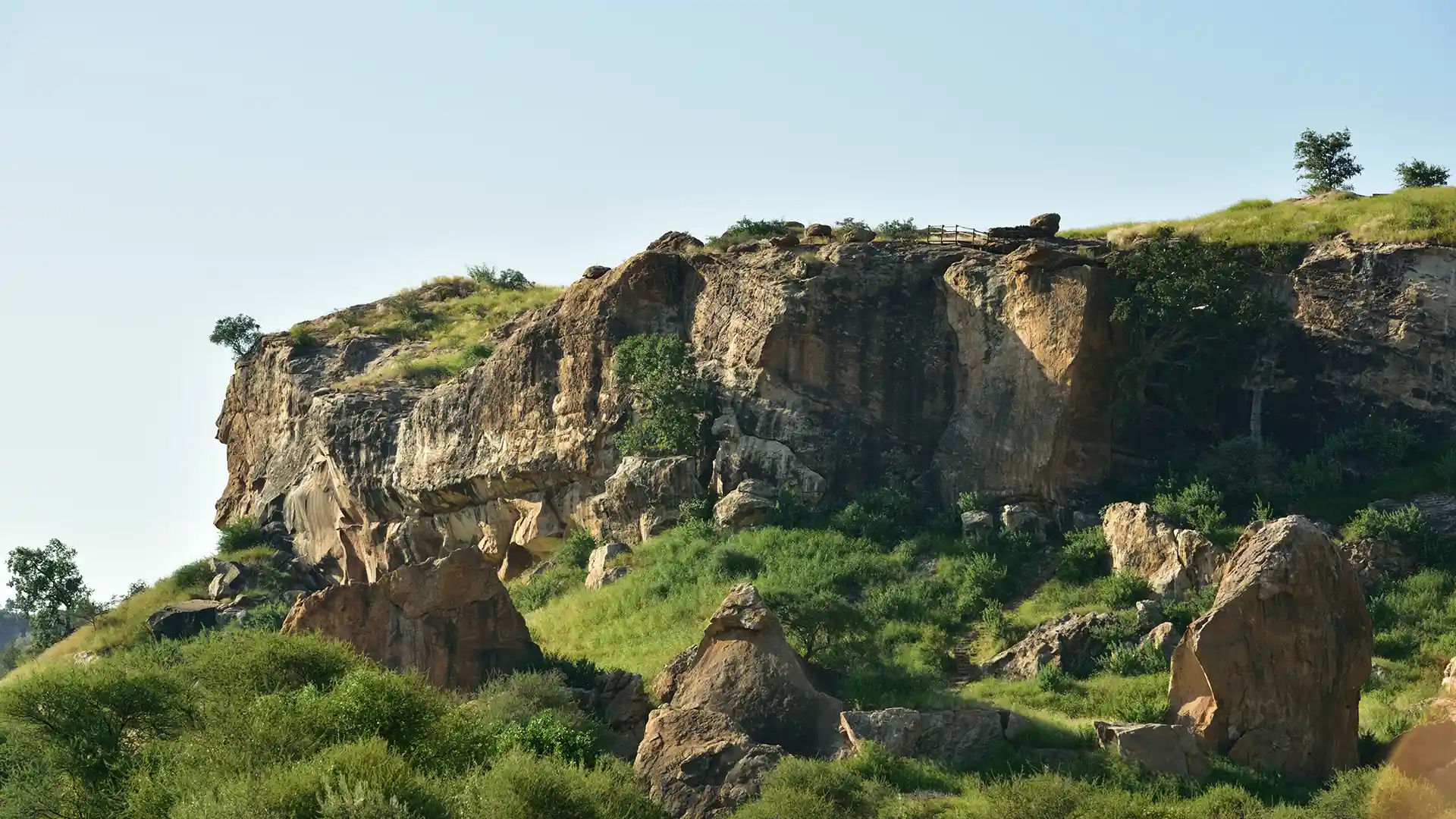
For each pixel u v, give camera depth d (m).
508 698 44.09
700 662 43.91
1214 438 61.22
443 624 48.38
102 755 41.16
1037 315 61.03
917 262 65.44
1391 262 60.53
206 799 34.25
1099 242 65.94
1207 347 60.94
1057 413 59.31
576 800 35.66
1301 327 61.41
